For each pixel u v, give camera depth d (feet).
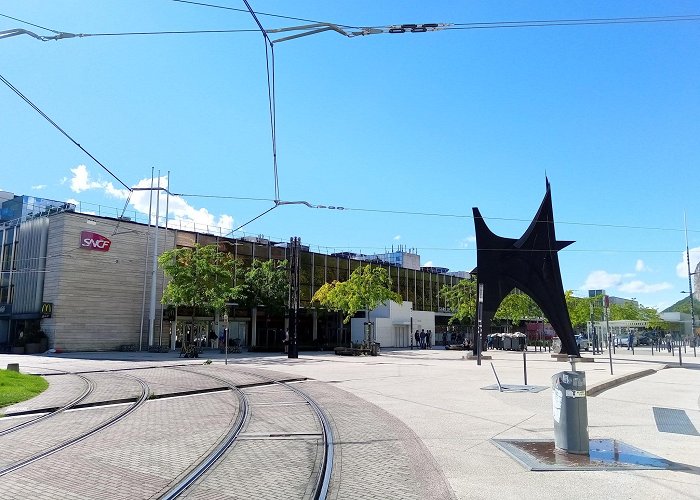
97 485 21.06
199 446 28.22
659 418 37.63
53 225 130.41
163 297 124.26
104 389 52.44
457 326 237.25
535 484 21.67
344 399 47.39
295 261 115.75
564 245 114.01
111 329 133.69
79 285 128.77
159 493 20.07
